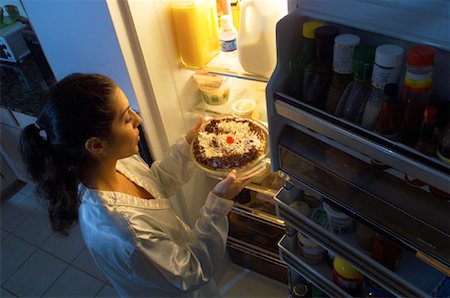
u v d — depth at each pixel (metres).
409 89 0.73
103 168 0.99
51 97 0.89
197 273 1.07
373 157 0.77
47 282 2.03
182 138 1.31
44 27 1.26
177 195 1.57
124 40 1.15
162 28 1.22
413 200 0.82
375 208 0.92
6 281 2.06
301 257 1.38
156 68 1.25
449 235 0.77
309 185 1.05
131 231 0.97
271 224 1.59
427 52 0.68
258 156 1.22
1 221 2.35
